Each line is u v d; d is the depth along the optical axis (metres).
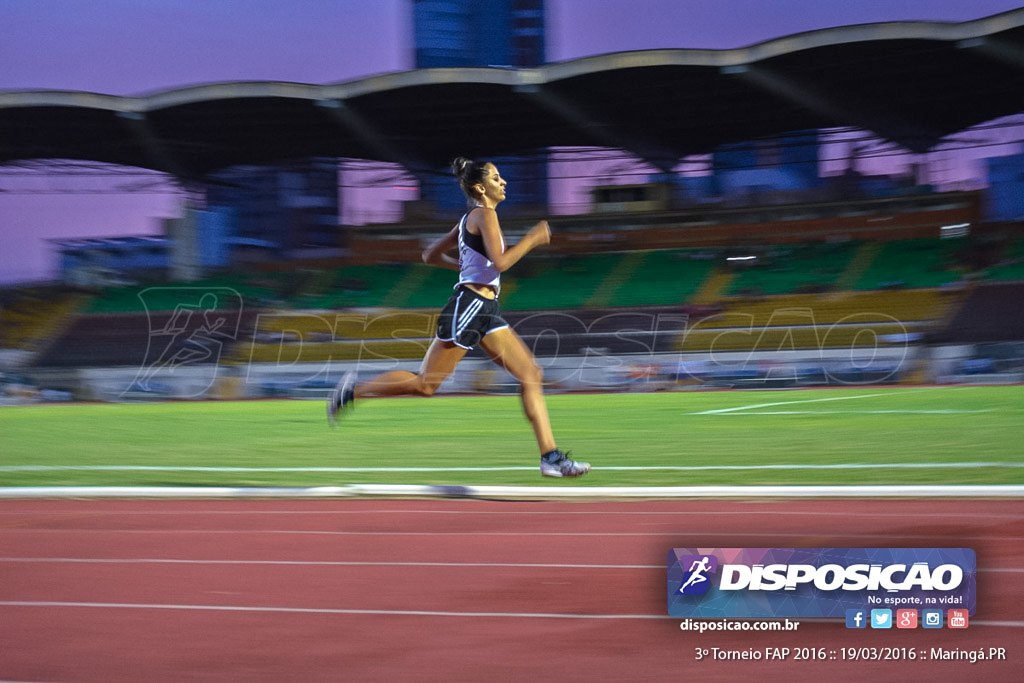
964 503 3.67
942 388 17.50
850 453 6.05
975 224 29.17
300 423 11.01
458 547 2.96
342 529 3.33
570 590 2.37
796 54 24.41
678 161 33.34
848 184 31.83
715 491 4.00
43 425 11.25
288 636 2.02
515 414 11.85
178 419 12.40
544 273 31.27
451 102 28.27
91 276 28.95
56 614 2.22
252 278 31.30
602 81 26.47
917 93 27.38
